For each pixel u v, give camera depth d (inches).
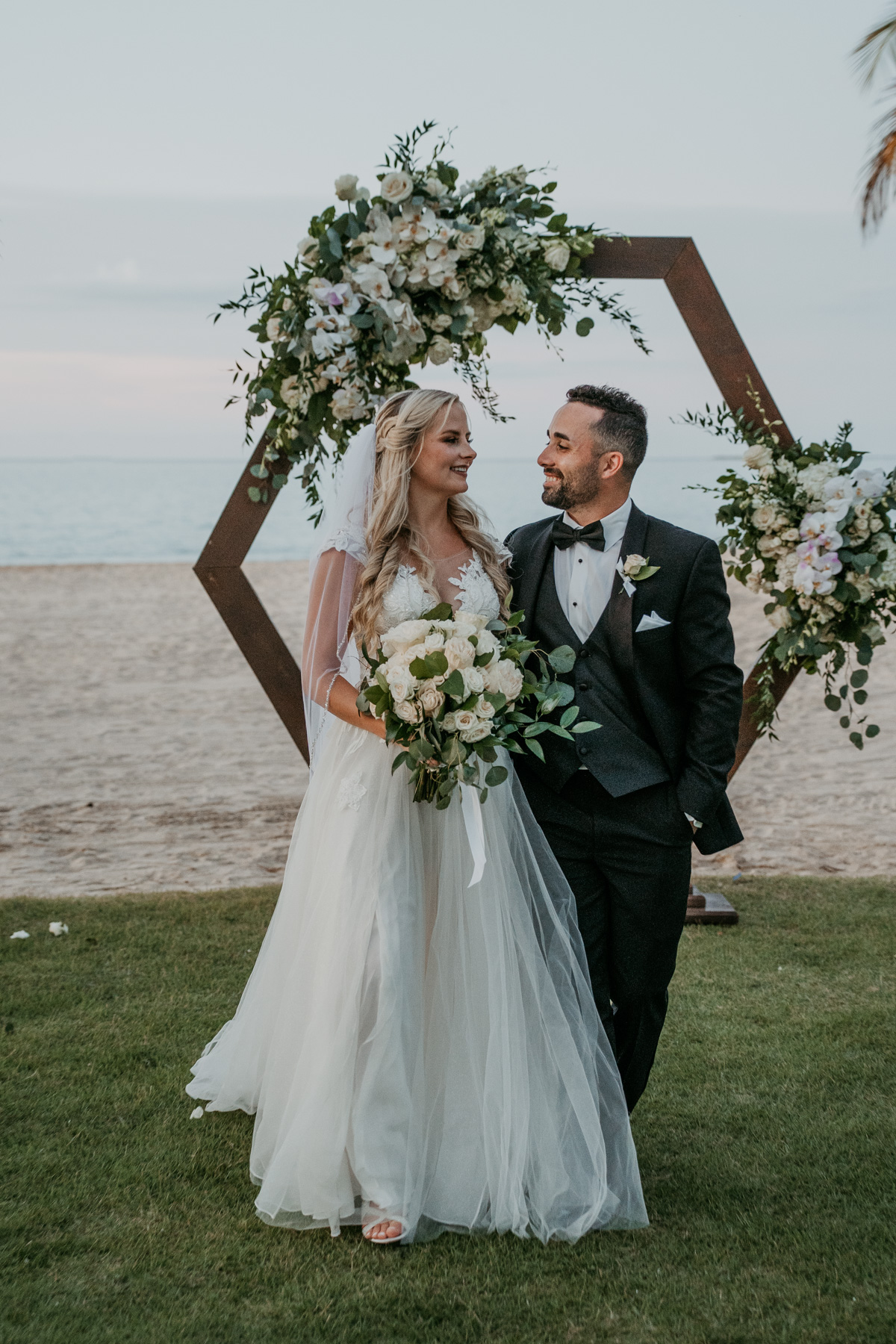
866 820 267.6
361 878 108.7
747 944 178.9
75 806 288.0
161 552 1306.6
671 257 155.2
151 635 622.5
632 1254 99.4
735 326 156.0
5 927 187.2
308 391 141.7
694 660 110.4
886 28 303.0
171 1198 107.9
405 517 114.7
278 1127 109.7
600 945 113.7
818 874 223.6
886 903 199.0
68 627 649.6
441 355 142.1
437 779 105.1
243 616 162.7
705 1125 122.4
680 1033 145.9
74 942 179.3
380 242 137.6
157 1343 86.8
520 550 120.6
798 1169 112.9
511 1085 105.5
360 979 105.9
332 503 118.3
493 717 100.9
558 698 107.3
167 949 176.6
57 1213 104.7
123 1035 144.2
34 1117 122.7
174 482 3189.0
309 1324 89.1
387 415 115.6
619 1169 105.4
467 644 101.7
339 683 111.3
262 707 431.5
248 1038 123.2
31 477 3435.0
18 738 373.7
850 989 159.5
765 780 313.4
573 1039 108.7
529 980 109.5
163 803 290.4
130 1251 99.0
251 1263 97.8
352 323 137.3
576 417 111.3
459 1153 105.8
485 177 143.9
